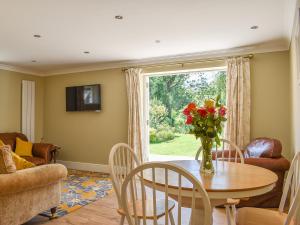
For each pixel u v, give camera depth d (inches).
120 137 210.8
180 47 164.1
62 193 156.2
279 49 159.5
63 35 139.6
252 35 140.6
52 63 209.6
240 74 165.0
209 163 77.6
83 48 165.6
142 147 198.7
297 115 112.3
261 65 164.4
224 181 68.2
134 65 205.5
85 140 226.5
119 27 128.1
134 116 198.5
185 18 117.1
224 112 77.8
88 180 187.3
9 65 215.5
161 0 99.3
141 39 147.5
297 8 98.4
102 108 218.7
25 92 230.8
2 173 93.9
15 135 210.2
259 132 164.4
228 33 137.3
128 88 202.7
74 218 119.9
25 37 142.4
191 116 78.9
